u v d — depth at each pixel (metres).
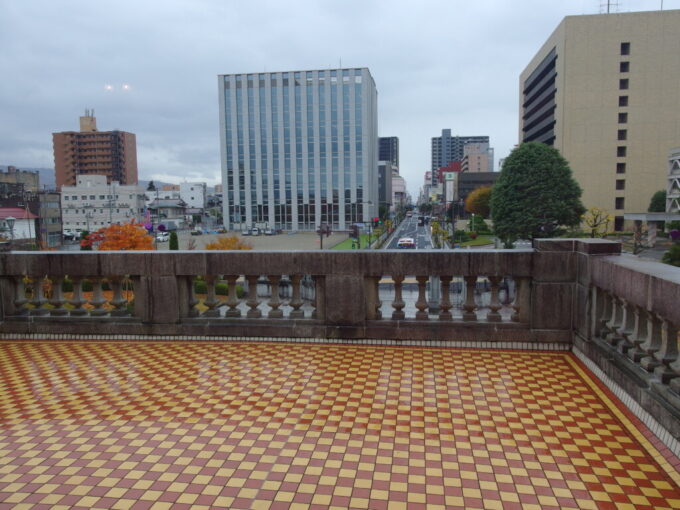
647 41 73.31
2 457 3.58
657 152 74.19
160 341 6.85
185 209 133.12
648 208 74.50
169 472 3.37
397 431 3.98
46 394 4.83
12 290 7.24
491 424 4.10
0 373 5.50
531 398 4.65
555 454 3.61
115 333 7.03
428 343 6.45
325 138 102.00
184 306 7.01
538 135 95.69
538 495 3.10
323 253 6.56
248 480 3.26
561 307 6.20
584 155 75.75
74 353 6.30
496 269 6.29
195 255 6.79
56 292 7.18
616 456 3.58
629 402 4.34
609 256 5.47
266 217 105.50
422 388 4.93
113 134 140.25
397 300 6.64
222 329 6.82
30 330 7.12
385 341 6.54
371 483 3.23
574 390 4.85
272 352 6.22
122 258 6.93
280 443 3.78
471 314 6.50
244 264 6.76
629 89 74.12
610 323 5.08
